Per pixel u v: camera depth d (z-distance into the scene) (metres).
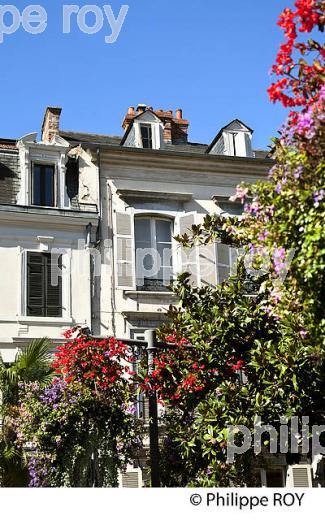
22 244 20.55
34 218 20.69
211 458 13.04
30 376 14.50
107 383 13.07
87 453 12.98
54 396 13.18
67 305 20.41
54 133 23.30
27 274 20.36
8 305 19.94
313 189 7.95
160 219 22.50
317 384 12.26
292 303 9.33
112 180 22.20
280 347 12.22
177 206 22.61
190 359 13.19
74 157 22.12
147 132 23.95
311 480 18.98
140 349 14.39
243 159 23.22
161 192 22.33
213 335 13.28
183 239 13.80
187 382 12.93
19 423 13.36
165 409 15.50
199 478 13.26
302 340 11.06
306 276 7.93
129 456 13.73
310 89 8.34
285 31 8.28
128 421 13.31
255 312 13.17
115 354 13.14
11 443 13.74
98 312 20.67
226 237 13.46
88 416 13.10
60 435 12.95
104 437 13.13
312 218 7.87
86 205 21.47
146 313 20.94
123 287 21.00
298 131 8.05
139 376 12.56
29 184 21.12
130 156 22.45
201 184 23.03
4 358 19.42
